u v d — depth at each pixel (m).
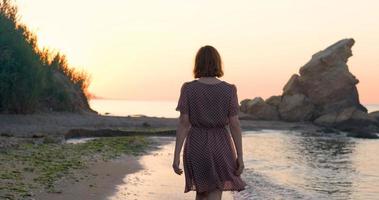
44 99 34.00
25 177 10.34
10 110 28.33
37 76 29.45
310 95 55.81
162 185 10.96
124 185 10.62
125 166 14.09
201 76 5.00
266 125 48.12
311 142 32.91
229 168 4.91
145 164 15.07
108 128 30.16
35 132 23.62
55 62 38.97
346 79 54.50
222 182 4.89
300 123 52.62
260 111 55.66
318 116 54.28
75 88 42.28
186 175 4.96
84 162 13.96
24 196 8.41
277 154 23.52
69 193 9.11
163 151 20.27
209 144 4.90
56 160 13.84
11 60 27.78
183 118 4.93
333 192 12.66
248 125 47.12
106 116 37.84
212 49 5.02
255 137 35.41
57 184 9.88
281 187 12.73
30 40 33.97
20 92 28.36
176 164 4.91
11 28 29.25
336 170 18.05
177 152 4.91
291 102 54.78
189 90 4.93
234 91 4.98
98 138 24.91
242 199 10.50
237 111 4.96
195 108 4.91
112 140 23.06
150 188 10.48
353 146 30.80
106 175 11.85
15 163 12.43
